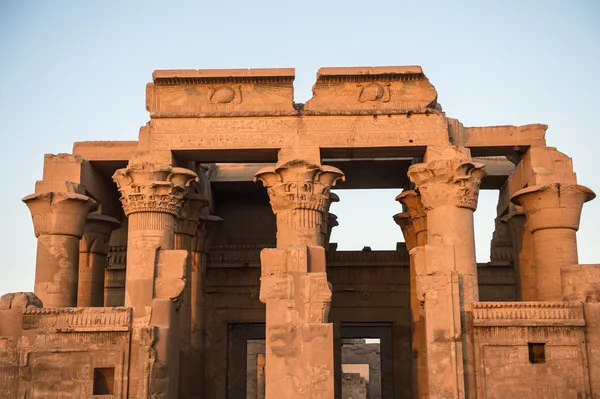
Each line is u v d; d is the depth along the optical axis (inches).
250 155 856.3
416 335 959.0
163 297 770.8
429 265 770.8
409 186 1031.0
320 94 840.3
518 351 729.0
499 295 1107.3
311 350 659.4
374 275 1099.9
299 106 891.4
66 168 867.4
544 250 841.5
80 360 735.1
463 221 793.6
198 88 843.4
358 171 1023.0
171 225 812.6
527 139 866.8
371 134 824.3
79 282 959.0
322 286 674.8
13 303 741.3
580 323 726.5
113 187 1003.9
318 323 665.0
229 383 1202.6
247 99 838.5
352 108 832.9
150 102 848.3
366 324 1162.6
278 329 664.4
